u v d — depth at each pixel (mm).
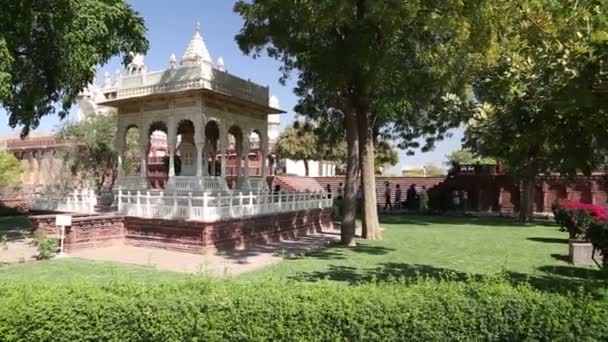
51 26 13781
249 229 14953
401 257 12789
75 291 4852
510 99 5953
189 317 4531
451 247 14875
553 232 19891
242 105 20203
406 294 4711
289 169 56094
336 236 18188
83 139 30250
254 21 15047
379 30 13062
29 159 43469
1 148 46219
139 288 4984
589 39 4812
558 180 32375
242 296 4652
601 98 4793
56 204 19609
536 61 5746
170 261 11914
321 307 4500
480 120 6262
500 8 9992
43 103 16328
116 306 4578
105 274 10102
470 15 11289
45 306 4527
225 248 13766
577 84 4695
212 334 4496
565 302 4527
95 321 4551
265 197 16125
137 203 14852
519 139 5762
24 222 21047
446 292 4758
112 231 14523
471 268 11055
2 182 31625
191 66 17375
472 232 19703
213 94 17953
